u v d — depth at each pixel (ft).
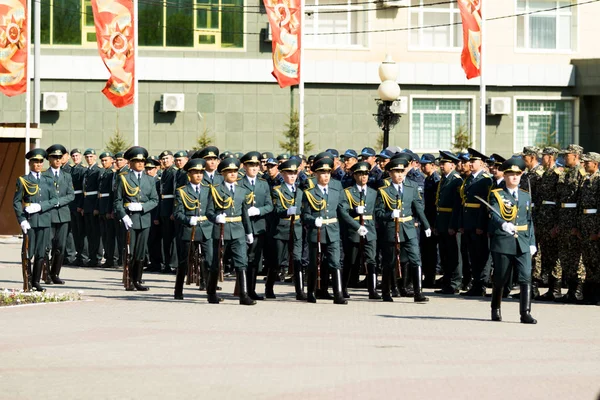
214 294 68.74
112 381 41.65
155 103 143.95
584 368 44.60
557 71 150.61
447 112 149.38
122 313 62.64
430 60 148.05
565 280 71.61
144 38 143.43
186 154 92.07
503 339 52.80
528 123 151.23
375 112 147.23
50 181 76.74
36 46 130.72
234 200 68.74
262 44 145.28
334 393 39.14
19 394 39.34
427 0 148.05
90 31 142.31
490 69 148.97
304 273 79.66
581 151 71.92
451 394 38.99
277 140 145.89
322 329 56.03
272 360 46.19
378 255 77.25
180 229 70.85
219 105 145.07
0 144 126.93
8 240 125.39
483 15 110.42
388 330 55.77
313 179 70.13
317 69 145.38
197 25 144.15
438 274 91.35
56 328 56.08
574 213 70.74
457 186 75.97
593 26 151.84
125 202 76.18
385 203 70.54
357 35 147.13
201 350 48.88
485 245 74.18
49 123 142.31
